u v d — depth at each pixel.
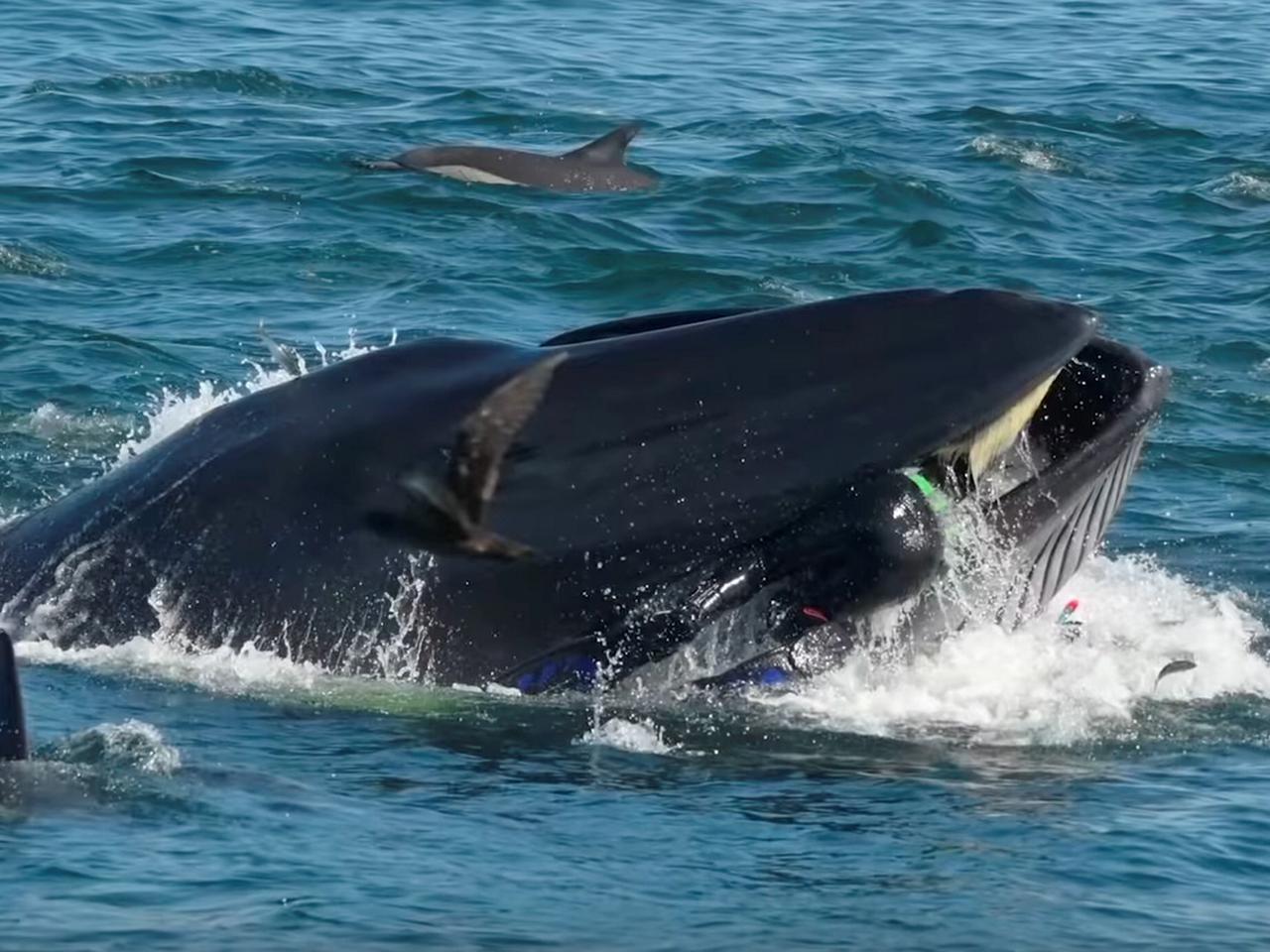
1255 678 51.28
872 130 135.88
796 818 39.97
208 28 166.00
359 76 149.75
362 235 104.12
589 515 45.75
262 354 83.69
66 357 80.88
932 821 40.19
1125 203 120.06
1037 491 46.75
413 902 34.62
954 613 47.53
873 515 45.03
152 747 40.69
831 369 45.97
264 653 46.47
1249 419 80.88
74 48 153.50
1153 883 37.47
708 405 45.91
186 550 47.25
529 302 96.31
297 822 37.91
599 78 154.50
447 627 46.06
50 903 33.62
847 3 197.88
